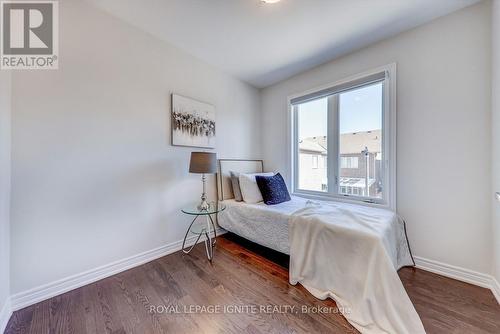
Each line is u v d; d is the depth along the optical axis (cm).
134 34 192
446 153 170
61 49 154
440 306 135
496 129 142
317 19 178
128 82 189
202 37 207
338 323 124
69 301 144
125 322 125
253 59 245
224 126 277
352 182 231
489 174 152
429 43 176
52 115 150
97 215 171
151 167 205
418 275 172
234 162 287
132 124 192
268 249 229
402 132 191
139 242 196
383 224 154
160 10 171
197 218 246
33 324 124
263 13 172
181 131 227
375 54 208
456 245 166
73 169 159
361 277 132
